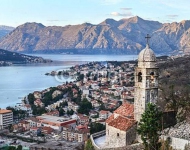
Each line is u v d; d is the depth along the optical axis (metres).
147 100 63.25
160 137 57.38
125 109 70.44
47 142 192.00
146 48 64.88
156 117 56.53
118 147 61.62
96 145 67.44
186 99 73.19
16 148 168.75
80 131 194.25
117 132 64.44
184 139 53.88
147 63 63.12
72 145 181.38
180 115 66.25
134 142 63.47
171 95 77.75
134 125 63.62
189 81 116.75
